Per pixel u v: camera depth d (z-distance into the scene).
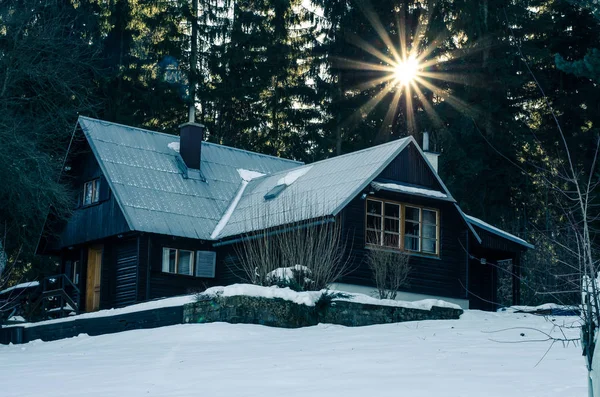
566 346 13.52
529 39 42.09
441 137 40.72
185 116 46.41
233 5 47.53
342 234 25.41
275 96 46.94
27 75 31.66
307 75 46.59
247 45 46.81
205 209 30.33
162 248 28.69
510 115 40.81
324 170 29.20
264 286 21.39
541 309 25.31
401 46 44.12
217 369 11.79
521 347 13.59
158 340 17.69
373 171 26.44
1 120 28.47
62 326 23.53
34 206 30.89
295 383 10.12
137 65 44.09
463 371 10.73
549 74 41.59
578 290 9.80
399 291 26.47
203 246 29.34
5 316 29.14
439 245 27.84
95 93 41.53
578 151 38.34
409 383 9.77
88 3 42.59
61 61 32.31
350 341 15.34
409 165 27.84
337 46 45.31
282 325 19.33
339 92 44.97
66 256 32.47
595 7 20.38
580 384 9.29
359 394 9.13
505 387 9.30
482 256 31.05
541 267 17.81
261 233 24.12
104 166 29.39
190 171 31.55
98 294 30.50
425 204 27.77
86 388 10.48
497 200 41.25
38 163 28.45
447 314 22.59
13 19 31.00
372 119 44.50
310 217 23.58
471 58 41.75
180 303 20.72
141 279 28.11
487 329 17.81
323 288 21.83
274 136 47.97
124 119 42.22
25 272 39.56
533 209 40.56
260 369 11.56
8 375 12.53
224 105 48.03
